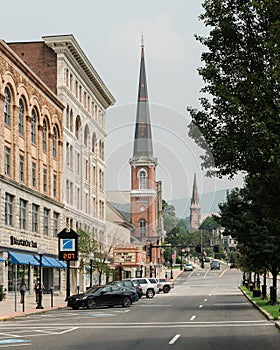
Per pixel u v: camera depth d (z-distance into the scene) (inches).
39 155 2723.9
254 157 872.9
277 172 802.2
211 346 790.5
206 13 937.5
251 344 812.0
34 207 2650.1
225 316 1378.0
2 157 2297.0
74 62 3152.1
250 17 891.4
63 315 1521.9
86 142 2827.3
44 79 3019.2
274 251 1691.7
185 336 927.0
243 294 2942.9
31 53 3038.9
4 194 2290.8
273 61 807.7
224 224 1740.9
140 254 3102.9
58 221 2891.2
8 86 2380.7
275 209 924.6
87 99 3390.7
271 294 1748.3
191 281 4975.4
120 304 1851.6
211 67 925.8
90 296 1795.0
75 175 2795.3
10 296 2308.1
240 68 872.9
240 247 1980.8
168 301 2276.1
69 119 3088.1
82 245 2527.1
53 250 2834.6
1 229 2240.4
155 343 831.1
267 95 824.3
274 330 1024.2
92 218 2652.6
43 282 2775.6
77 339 907.4
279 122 797.2
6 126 2367.1
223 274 6003.9
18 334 1014.4
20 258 2337.6
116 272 3137.3
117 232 2829.7
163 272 5408.5
